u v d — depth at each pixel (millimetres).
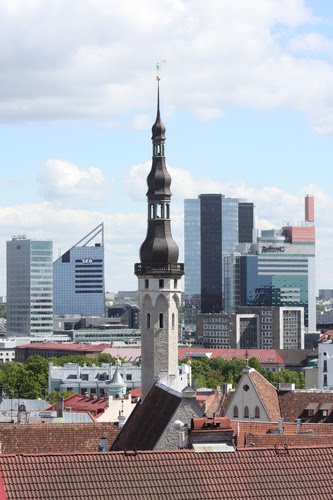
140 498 116625
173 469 119625
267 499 119062
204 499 117750
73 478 116562
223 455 122000
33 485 115125
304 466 122500
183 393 176125
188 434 130000
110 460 118812
